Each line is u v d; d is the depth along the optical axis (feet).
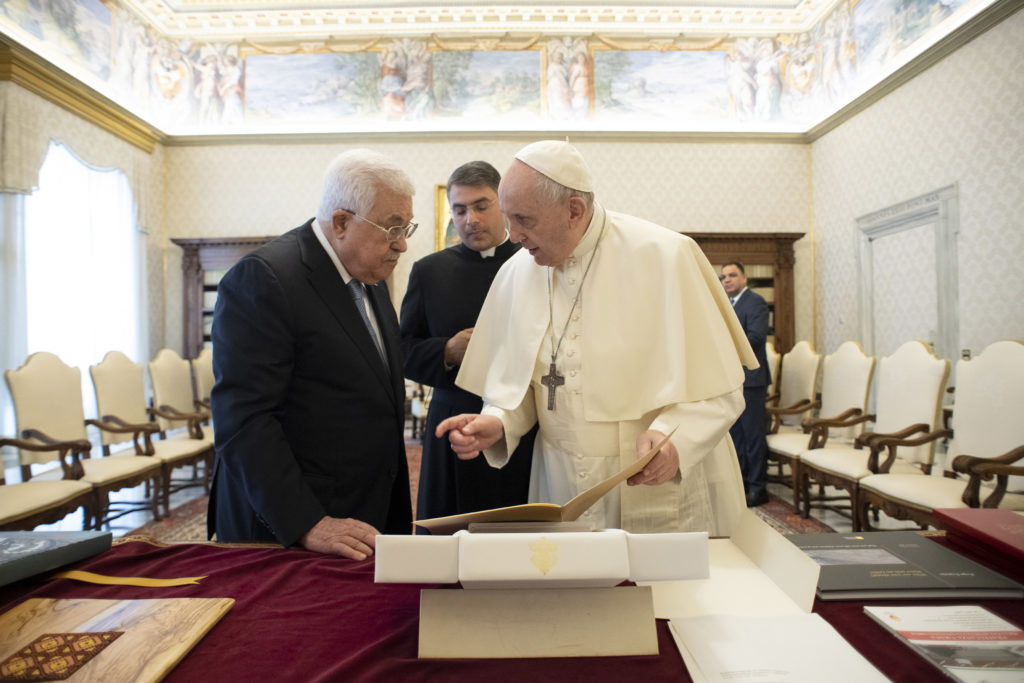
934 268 21.17
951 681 2.44
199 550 4.15
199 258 27.61
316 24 27.94
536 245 4.77
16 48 19.76
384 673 2.55
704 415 4.62
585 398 5.05
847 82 25.62
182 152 28.45
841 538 4.12
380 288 5.91
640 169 28.43
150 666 2.52
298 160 28.35
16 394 13.10
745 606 3.12
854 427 15.72
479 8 27.17
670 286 4.93
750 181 28.53
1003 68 18.22
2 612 3.05
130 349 25.76
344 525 4.22
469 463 7.01
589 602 2.80
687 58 28.60
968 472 9.82
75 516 16.31
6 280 20.22
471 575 2.54
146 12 26.43
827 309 27.66
